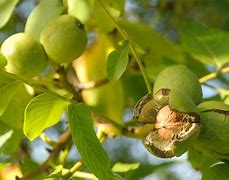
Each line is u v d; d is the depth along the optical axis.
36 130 0.73
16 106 0.77
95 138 0.69
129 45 0.75
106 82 0.86
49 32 0.76
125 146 1.32
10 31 1.04
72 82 0.86
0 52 0.76
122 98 0.89
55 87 0.80
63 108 0.73
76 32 0.76
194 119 0.67
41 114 0.72
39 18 0.78
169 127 0.68
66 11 0.81
